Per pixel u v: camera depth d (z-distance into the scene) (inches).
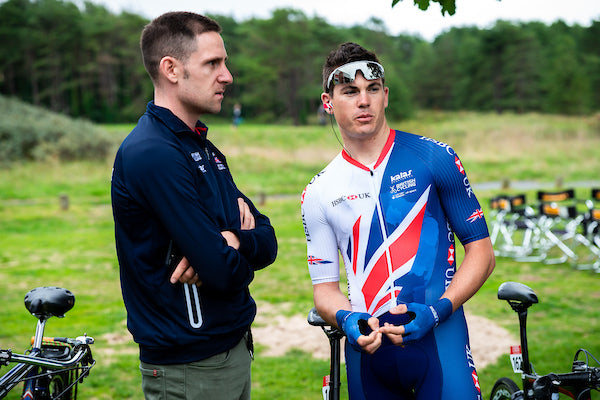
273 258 78.3
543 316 236.5
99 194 767.1
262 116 3440.0
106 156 1058.7
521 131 1443.2
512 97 3440.0
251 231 75.1
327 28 3782.0
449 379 76.5
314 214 82.0
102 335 219.5
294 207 647.1
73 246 429.7
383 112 79.4
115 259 379.2
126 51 3499.0
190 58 70.4
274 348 206.1
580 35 3949.3
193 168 70.7
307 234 84.0
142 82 3351.4
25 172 916.0
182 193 67.7
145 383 73.9
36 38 3464.6
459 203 77.5
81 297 281.6
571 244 410.9
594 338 203.6
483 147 1224.8
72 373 96.7
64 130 1087.6
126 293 73.4
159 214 67.8
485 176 895.1
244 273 70.7
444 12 112.3
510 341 202.8
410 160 78.1
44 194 759.7
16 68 3548.2
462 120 2365.9
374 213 78.2
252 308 78.5
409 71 3917.3
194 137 73.1
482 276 75.0
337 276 82.9
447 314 71.5
